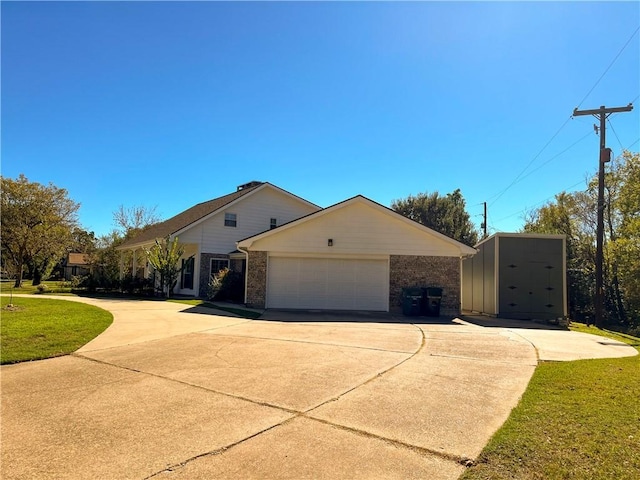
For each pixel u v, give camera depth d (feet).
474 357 25.46
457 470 10.90
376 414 15.02
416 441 12.72
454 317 50.03
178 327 35.50
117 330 33.50
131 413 14.99
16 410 15.31
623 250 70.03
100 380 19.33
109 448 12.12
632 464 10.98
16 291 81.66
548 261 53.52
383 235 53.11
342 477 10.53
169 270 67.92
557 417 14.52
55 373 20.59
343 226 53.11
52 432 13.28
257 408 15.56
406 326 39.52
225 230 73.36
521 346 30.01
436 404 16.21
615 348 30.96
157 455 11.67
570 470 10.70
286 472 10.76
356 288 52.80
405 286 52.60
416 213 119.65
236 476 10.54
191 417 14.61
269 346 27.63
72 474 10.60
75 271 171.73
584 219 88.28
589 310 76.18
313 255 52.85
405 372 21.24
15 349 24.98
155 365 22.25
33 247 104.63
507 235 53.67
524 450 11.93
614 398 16.76
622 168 73.67
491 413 15.23
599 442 12.37
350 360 23.79
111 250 94.79
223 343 28.55
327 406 15.83
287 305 52.37
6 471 10.73
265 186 77.05
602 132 55.98
